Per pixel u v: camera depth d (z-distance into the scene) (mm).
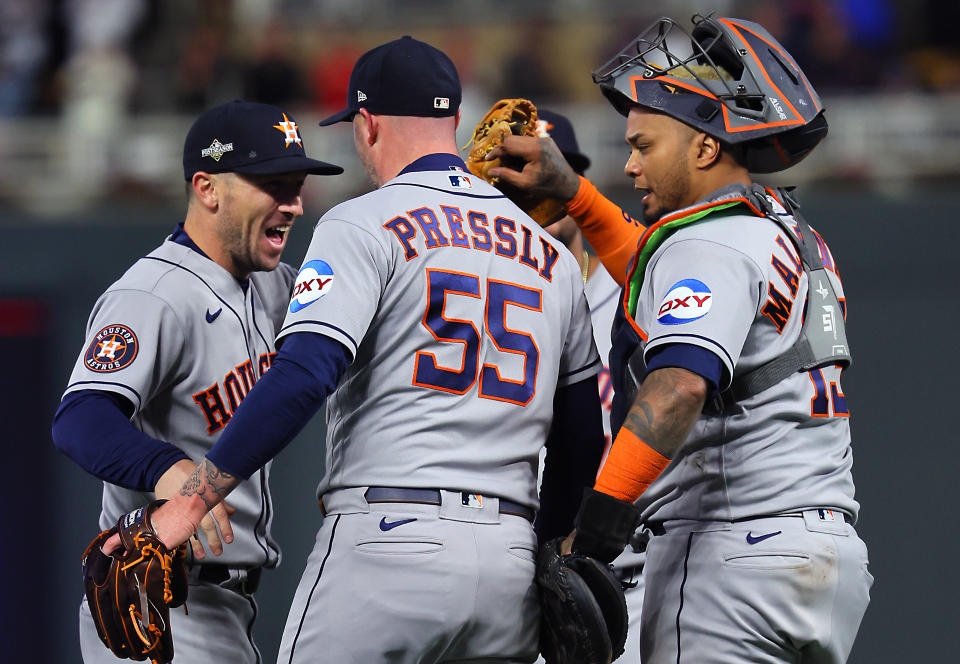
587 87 35625
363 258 9094
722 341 8750
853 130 29328
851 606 9508
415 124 9852
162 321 10695
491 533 9305
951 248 25547
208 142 11039
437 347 9281
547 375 9797
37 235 26750
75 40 33531
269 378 8758
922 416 24391
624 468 8789
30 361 26172
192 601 10984
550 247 10133
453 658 9414
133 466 9773
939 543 23750
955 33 32781
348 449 9430
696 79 9602
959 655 23250
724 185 9633
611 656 9250
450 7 36938
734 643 9180
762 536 9188
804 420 9312
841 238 25922
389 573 9039
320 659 9133
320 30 36562
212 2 33906
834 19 32031
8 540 25000
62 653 24703
